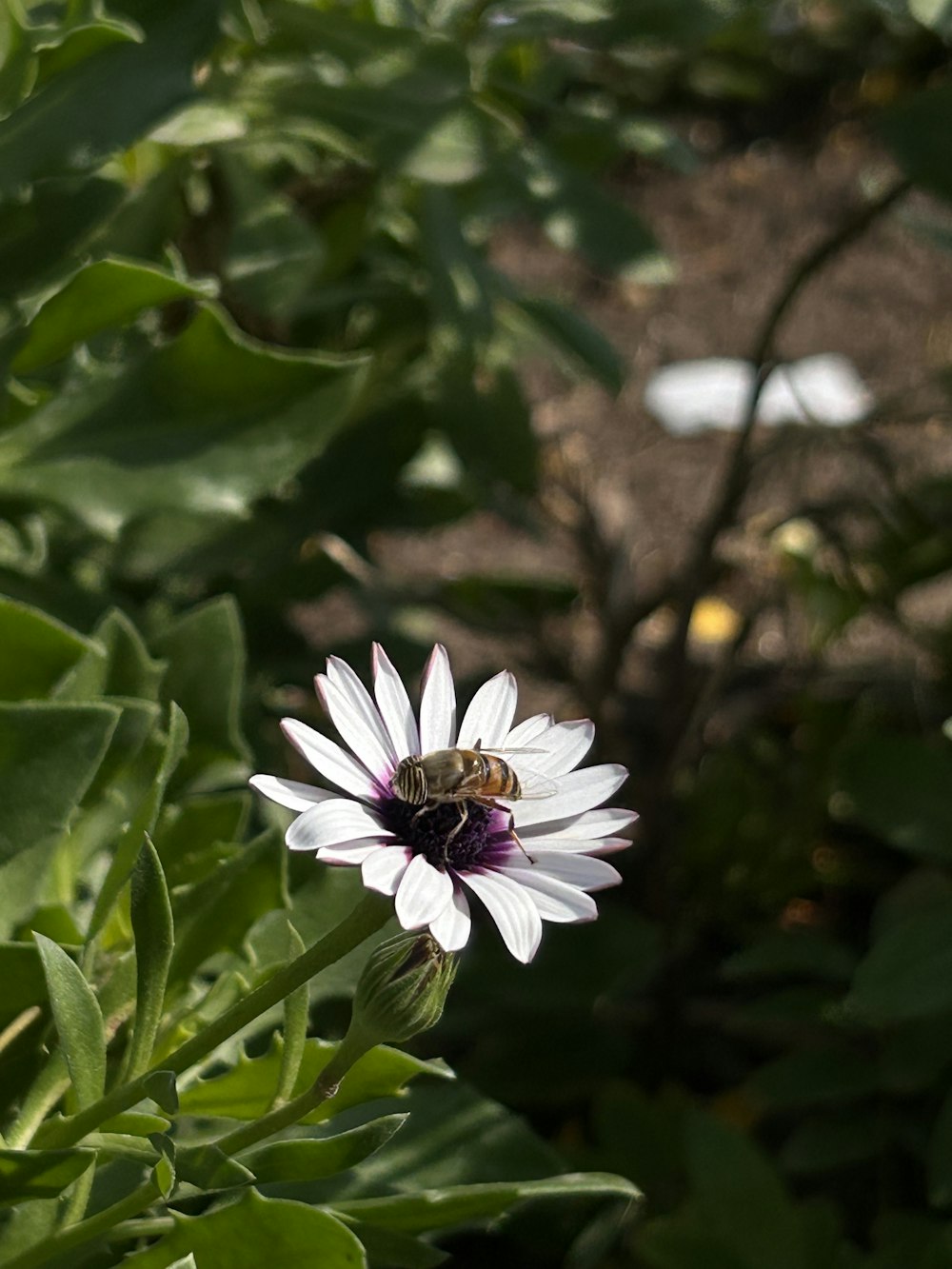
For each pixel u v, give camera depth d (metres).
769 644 0.64
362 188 0.42
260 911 0.28
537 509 0.56
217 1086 0.26
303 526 0.43
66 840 0.29
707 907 0.51
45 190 0.31
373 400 0.45
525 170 0.37
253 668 0.44
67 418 0.32
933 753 0.39
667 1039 0.48
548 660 0.52
